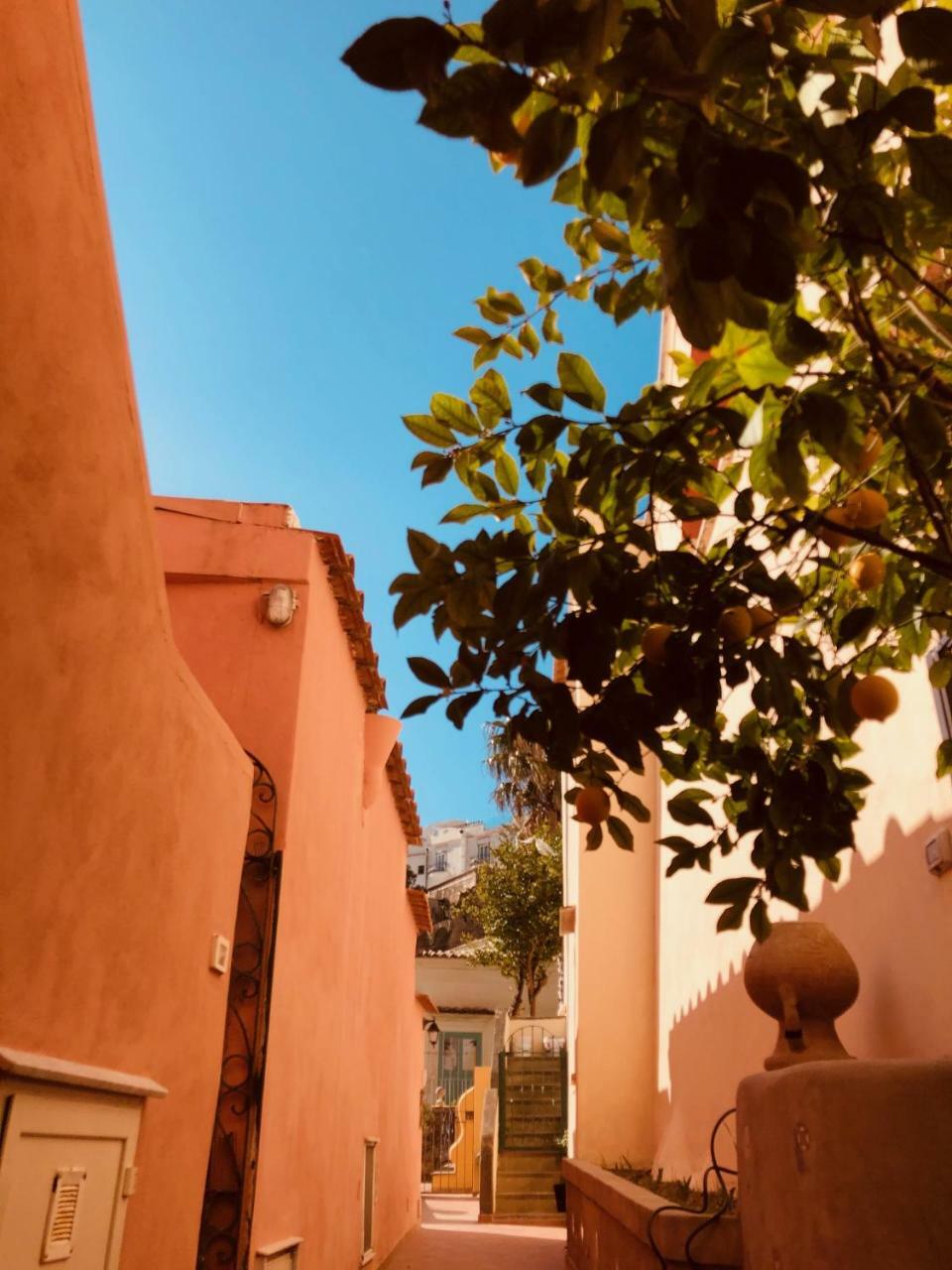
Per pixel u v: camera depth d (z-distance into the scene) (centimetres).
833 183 150
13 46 249
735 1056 679
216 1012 432
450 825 6138
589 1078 1152
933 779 362
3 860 254
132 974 337
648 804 1247
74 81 282
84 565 295
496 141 121
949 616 248
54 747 279
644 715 211
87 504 295
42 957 275
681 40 116
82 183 288
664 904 1046
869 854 431
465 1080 2938
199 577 598
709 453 231
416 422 229
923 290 241
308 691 597
